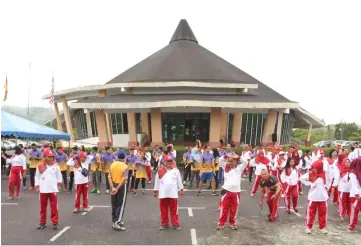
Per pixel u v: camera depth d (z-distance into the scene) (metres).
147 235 8.35
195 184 17.22
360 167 8.99
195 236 8.31
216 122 29.44
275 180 9.88
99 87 33.94
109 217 10.24
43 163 8.96
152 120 29.64
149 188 16.12
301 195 14.98
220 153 15.72
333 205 12.80
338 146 18.39
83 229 8.88
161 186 8.88
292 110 39.22
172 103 27.55
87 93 37.59
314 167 8.79
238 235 8.46
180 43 40.25
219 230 8.88
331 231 9.00
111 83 33.16
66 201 12.87
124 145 36.19
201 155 14.55
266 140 32.50
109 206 11.91
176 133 32.50
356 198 8.89
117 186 8.83
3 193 14.62
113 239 8.02
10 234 8.41
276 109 32.16
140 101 28.22
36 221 9.72
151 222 9.67
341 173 11.38
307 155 16.94
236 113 32.62
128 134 35.91
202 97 29.69
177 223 8.88
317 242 8.00
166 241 7.89
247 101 28.50
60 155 15.41
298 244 7.83
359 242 8.02
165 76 33.00
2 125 18.94
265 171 10.04
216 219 10.12
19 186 13.59
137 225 9.33
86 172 11.00
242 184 17.67
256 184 14.22
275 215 9.92
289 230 9.00
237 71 38.31
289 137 40.72
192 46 39.97
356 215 8.91
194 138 32.38
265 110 31.89
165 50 39.75
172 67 34.66
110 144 32.69
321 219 8.80
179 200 13.12
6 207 11.69
